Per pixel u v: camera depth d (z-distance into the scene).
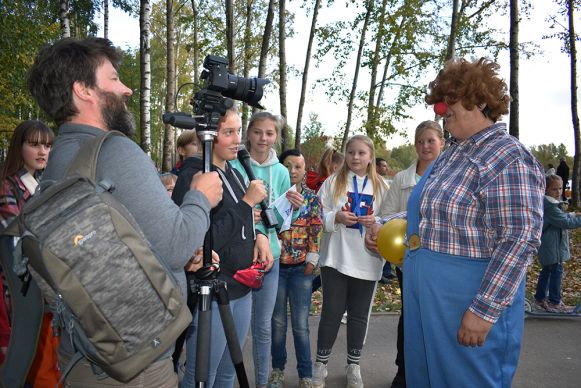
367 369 4.07
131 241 1.37
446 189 2.12
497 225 2.00
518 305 2.10
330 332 3.66
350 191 3.81
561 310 5.66
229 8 12.60
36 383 2.45
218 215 2.38
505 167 2.01
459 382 2.09
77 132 1.58
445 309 2.10
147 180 1.51
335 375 3.95
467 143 2.19
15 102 11.84
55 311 1.49
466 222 2.07
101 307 1.33
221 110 1.96
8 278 1.74
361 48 19.00
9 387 1.73
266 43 13.74
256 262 2.65
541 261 5.73
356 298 3.67
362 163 3.80
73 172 1.44
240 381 2.12
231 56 12.61
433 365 2.16
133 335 1.38
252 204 2.41
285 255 3.57
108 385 1.50
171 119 1.90
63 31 11.59
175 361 2.08
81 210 1.34
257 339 3.33
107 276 1.33
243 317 2.61
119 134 1.55
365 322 3.66
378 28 16.72
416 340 2.32
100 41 1.65
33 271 1.43
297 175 4.03
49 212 1.36
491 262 1.98
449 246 2.10
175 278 1.52
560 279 5.73
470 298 2.06
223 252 2.45
